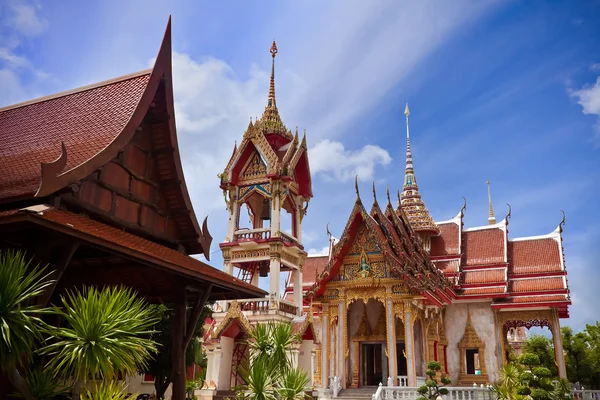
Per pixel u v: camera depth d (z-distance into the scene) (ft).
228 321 108.88
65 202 36.09
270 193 128.98
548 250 134.00
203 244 50.31
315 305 103.86
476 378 121.80
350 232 102.32
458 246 139.54
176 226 49.93
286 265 130.41
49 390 26.99
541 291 124.67
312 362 114.93
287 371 46.62
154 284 50.34
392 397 84.58
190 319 44.86
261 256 124.98
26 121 46.98
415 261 105.29
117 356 25.32
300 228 138.31
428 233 142.20
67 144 40.29
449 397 81.46
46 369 25.98
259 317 117.08
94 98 46.42
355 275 101.09
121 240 32.86
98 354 24.58
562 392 90.89
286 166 130.82
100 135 40.22
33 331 24.56
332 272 102.22
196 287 47.03
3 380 30.76
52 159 37.93
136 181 44.60
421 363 101.91
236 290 44.57
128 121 39.14
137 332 27.30
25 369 27.76
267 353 48.73
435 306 105.19
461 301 129.70
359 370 105.40
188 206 48.57
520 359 70.74
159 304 54.34
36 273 27.53
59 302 45.80
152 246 38.47
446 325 129.18
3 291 23.53
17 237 31.07
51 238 29.30
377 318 108.06
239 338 111.55
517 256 136.05
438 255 139.33
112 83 47.29
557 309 124.98
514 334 232.73
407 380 92.38
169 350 63.46
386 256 97.76
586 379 147.95
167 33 44.06
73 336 24.99
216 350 106.93
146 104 41.22
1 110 50.78
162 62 43.45
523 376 70.54
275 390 44.78
